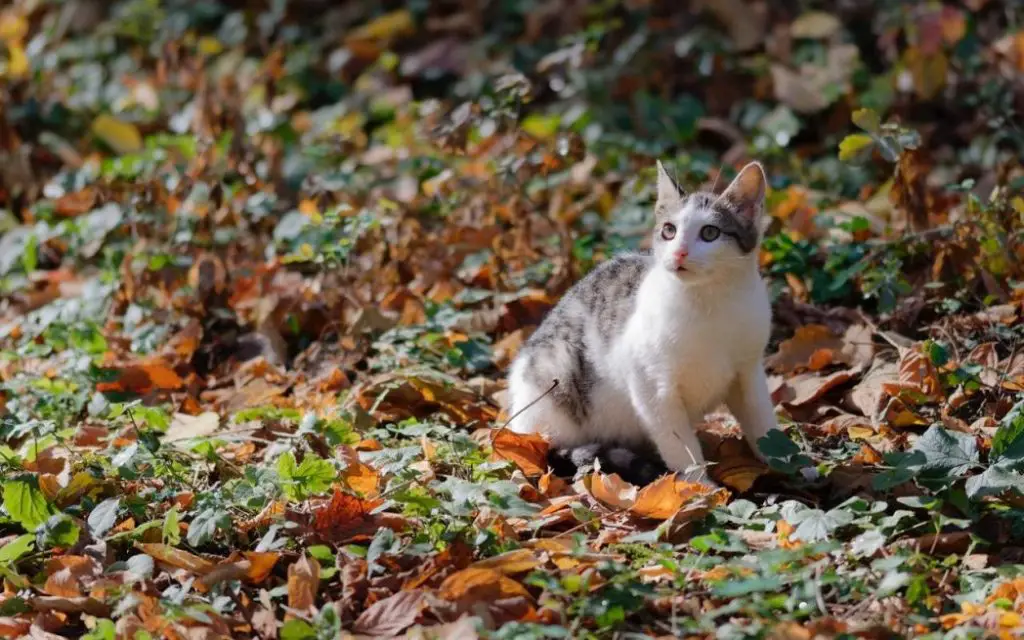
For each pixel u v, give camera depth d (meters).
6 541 7.98
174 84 17.86
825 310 11.30
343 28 19.92
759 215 8.48
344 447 8.58
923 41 14.65
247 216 13.45
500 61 17.77
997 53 15.07
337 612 6.75
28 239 13.31
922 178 11.56
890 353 10.26
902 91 15.40
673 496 7.78
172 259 12.36
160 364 10.91
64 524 7.73
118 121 16.66
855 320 10.97
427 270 12.26
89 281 12.98
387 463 8.43
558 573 7.12
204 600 7.10
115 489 8.52
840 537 7.59
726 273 8.34
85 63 19.58
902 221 12.09
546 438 9.21
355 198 13.98
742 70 16.77
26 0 19.92
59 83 18.72
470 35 18.94
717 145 16.06
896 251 11.35
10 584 7.52
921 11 16.17
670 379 8.52
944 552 7.40
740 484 8.33
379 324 11.47
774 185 13.34
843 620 6.52
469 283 12.33
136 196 12.98
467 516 7.61
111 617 7.13
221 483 8.80
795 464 7.98
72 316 11.95
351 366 11.11
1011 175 13.64
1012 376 9.49
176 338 11.55
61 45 19.75
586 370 9.00
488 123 12.93
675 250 8.23
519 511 7.60
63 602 7.18
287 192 14.22
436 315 11.38
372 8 20.14
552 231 12.89
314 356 11.39
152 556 7.52
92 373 10.77
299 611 6.95
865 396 9.59
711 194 8.55
